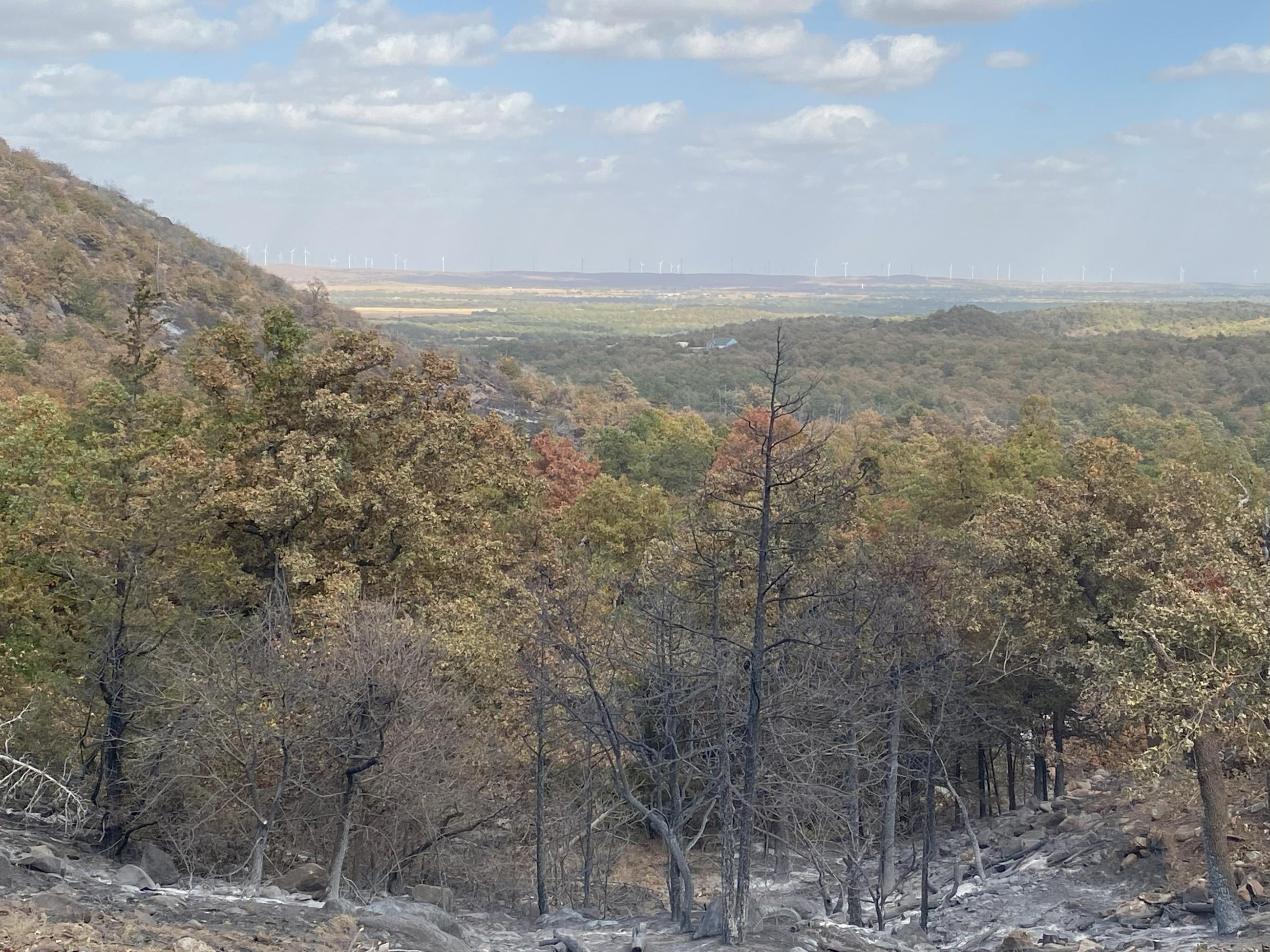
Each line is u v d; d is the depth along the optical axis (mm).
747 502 27344
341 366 34844
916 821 40719
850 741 24938
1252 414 181000
